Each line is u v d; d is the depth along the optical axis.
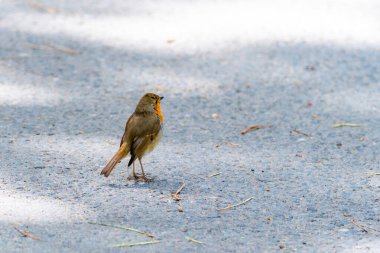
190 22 17.16
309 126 12.67
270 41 16.16
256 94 13.95
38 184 10.31
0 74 14.49
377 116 13.04
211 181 10.57
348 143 12.02
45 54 15.49
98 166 10.98
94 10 17.94
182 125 12.65
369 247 8.81
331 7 18.12
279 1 18.61
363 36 16.39
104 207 9.68
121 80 14.42
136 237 8.91
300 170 10.99
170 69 14.93
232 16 17.53
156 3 18.48
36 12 17.77
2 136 11.96
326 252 8.68
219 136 12.24
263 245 8.81
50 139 11.91
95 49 15.77
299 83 14.37
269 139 12.16
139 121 10.40
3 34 16.45
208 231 9.12
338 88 14.14
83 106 13.28
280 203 9.94
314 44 16.02
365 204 9.96
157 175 10.75
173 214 9.55
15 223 9.15
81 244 8.70
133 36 16.39
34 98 13.54
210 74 14.74
